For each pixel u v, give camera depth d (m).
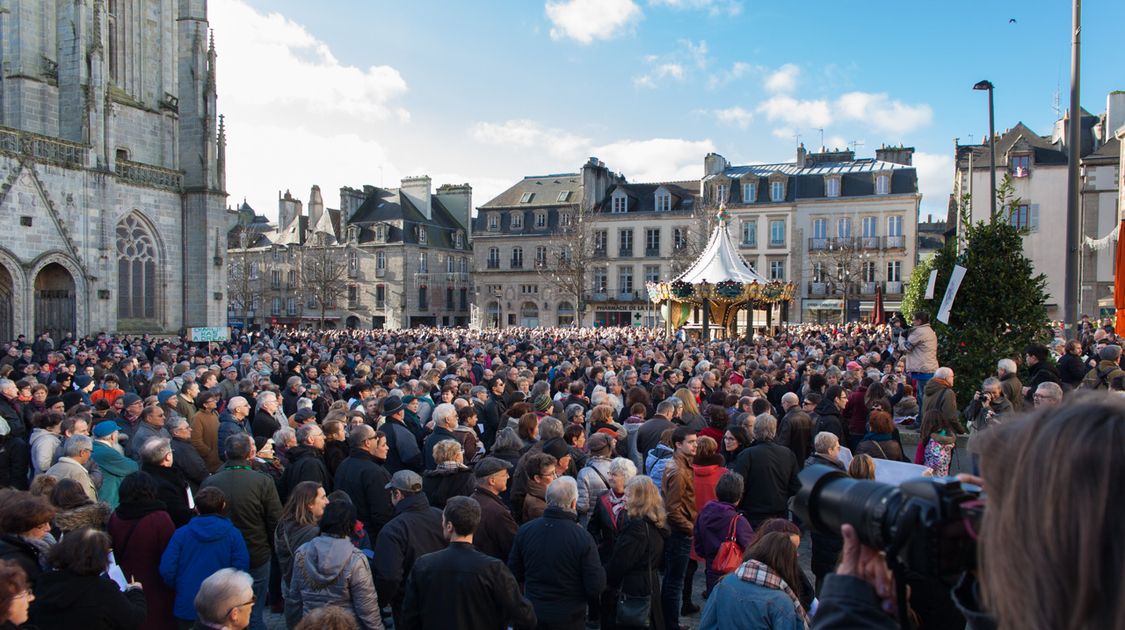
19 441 10.39
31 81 40.03
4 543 5.53
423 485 8.23
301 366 19.12
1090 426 1.29
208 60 47.50
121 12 46.03
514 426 11.10
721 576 6.99
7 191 35.44
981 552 1.43
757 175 70.12
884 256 65.25
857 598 1.72
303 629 4.48
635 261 74.75
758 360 19.30
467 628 5.39
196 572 6.31
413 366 19.47
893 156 74.31
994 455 1.43
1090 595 1.20
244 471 7.61
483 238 81.94
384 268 79.88
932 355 14.01
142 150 46.72
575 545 6.14
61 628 4.91
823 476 1.98
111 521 6.62
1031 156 50.47
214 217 47.19
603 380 16.67
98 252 40.16
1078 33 12.90
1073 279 13.12
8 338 36.53
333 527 6.02
